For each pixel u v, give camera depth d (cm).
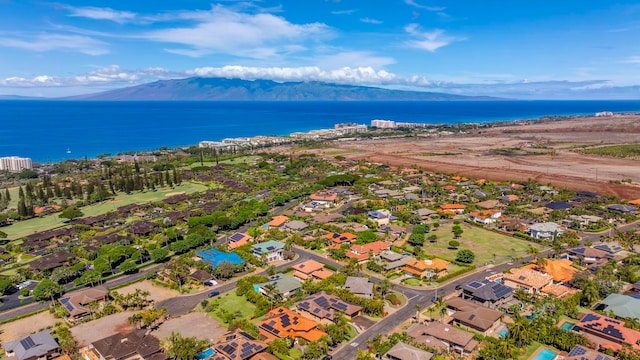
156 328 12075
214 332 11825
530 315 12344
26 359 10331
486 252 17850
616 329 10931
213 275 15638
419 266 15525
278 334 11156
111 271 16538
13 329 12356
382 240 18762
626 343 10425
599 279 14088
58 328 11994
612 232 19900
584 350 10162
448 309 12762
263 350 10494
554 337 10819
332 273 15488
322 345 10606
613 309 12162
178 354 10181
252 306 13325
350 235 19175
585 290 13038
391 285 14388
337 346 11012
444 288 14388
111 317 12775
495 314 11919
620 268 15200
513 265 16400
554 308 12200
